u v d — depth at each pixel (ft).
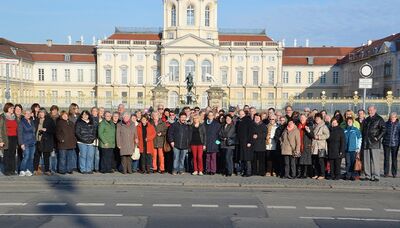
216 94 150.92
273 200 46.98
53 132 60.80
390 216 41.11
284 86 359.66
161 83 317.22
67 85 352.08
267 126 64.28
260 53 336.70
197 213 40.75
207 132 62.85
